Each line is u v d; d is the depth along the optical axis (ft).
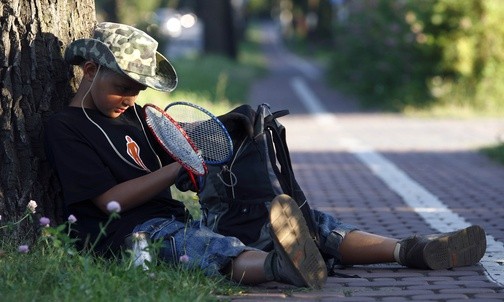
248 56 375.04
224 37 307.78
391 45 165.89
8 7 41.37
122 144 39.86
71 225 39.70
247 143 39.40
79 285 33.32
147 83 38.58
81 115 39.55
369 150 102.58
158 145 41.32
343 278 40.57
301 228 35.73
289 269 36.19
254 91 206.39
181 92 149.18
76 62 40.29
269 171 39.19
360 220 59.72
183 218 41.04
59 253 37.70
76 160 38.68
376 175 82.53
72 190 38.47
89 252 36.65
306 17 513.86
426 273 41.47
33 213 40.60
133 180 38.99
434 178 80.33
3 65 41.22
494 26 156.35
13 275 35.53
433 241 41.34
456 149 103.09
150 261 36.96
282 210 35.14
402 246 41.42
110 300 32.65
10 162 41.22
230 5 309.22
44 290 34.22
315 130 126.82
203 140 39.19
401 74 167.94
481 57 157.48
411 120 141.08
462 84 157.89
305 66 356.18
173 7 478.59
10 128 41.27
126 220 39.19
